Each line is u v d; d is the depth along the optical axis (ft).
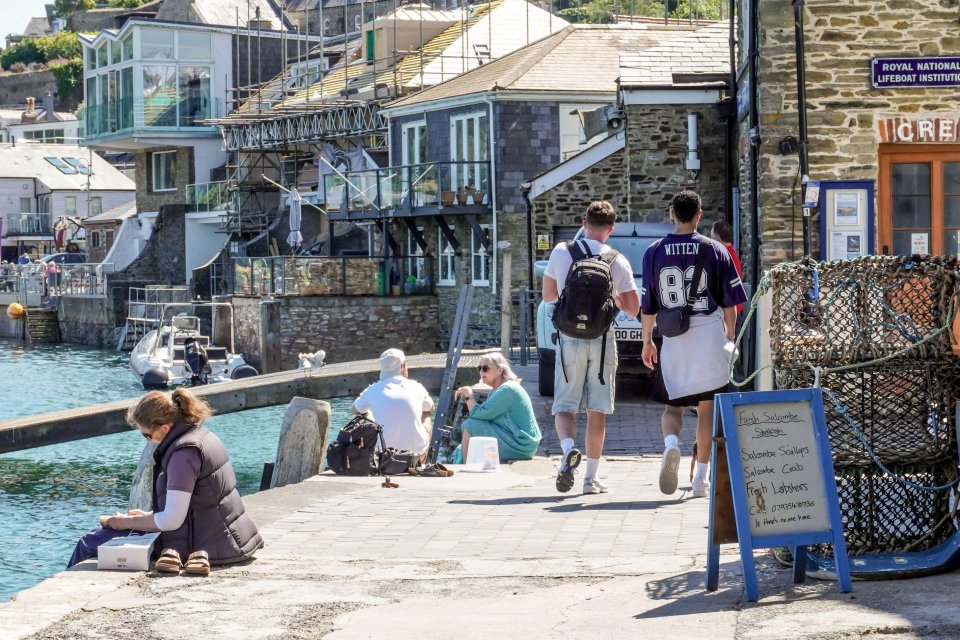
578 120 139.44
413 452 46.62
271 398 77.82
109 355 186.09
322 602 25.95
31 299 227.40
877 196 59.36
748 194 68.64
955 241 59.41
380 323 149.48
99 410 71.51
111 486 69.67
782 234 59.47
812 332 26.45
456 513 36.63
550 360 65.26
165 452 29.78
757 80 61.93
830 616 22.25
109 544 29.04
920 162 59.41
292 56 233.96
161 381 137.59
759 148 60.23
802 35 58.13
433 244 152.46
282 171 201.16
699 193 91.86
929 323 26.63
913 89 58.49
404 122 156.46
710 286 35.27
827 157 58.95
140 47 217.15
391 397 49.83
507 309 87.92
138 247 233.55
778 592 24.52
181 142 221.05
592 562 28.86
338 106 175.73
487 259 143.23
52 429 70.59
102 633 23.76
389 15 185.57
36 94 526.16
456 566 29.14
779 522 24.41
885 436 26.66
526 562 29.25
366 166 172.86
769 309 49.11
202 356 139.23
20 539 55.88
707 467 37.24
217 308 156.66
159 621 24.62
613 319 38.17
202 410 30.27
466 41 174.09
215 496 29.68
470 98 141.08
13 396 128.67
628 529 33.04
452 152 147.02
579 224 118.11
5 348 204.13
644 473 44.19
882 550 26.71
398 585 27.32
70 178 312.71
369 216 152.56
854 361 26.43
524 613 24.36
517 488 41.78
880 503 26.76
